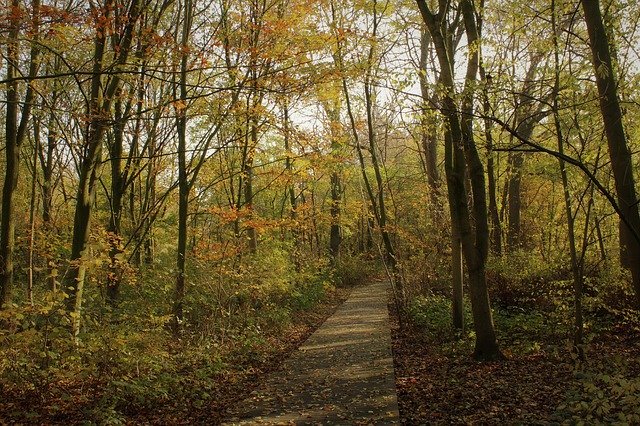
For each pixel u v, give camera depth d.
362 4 14.20
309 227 24.84
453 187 10.34
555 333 11.66
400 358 11.23
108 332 7.53
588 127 8.87
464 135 9.12
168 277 13.19
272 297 17.47
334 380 9.18
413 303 15.66
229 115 13.51
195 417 7.37
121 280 12.38
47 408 6.67
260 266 16.11
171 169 18.72
